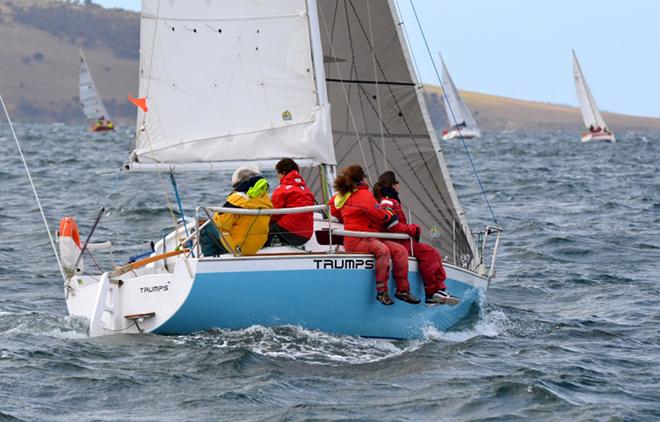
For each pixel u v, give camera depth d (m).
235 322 31.25
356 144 39.53
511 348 33.75
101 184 112.62
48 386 27.38
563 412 26.20
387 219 32.72
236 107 34.72
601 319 40.53
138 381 27.77
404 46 38.72
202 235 32.56
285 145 34.56
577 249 62.09
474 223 77.38
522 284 49.06
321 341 31.80
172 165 34.31
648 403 27.48
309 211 32.06
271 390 27.23
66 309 41.00
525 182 123.88
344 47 39.09
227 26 34.53
